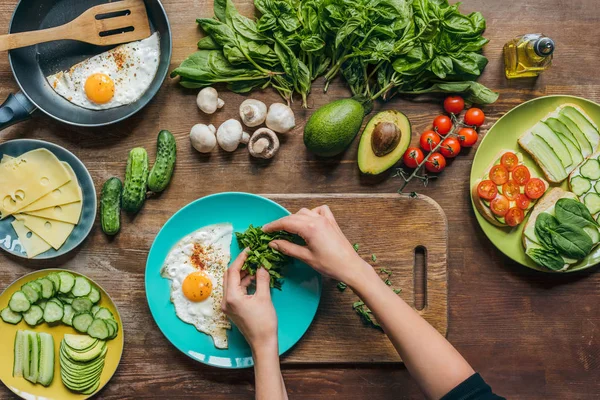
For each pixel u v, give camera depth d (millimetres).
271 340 1382
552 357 1712
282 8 1574
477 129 1710
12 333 1657
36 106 1560
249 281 1546
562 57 1714
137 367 1668
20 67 1614
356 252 1490
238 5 1677
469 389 1217
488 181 1622
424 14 1575
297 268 1616
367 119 1690
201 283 1601
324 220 1422
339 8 1578
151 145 1688
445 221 1640
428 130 1690
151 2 1627
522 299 1715
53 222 1643
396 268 1653
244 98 1693
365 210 1648
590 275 1716
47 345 1645
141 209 1677
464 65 1597
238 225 1637
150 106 1687
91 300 1620
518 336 1712
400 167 1704
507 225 1662
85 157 1680
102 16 1657
